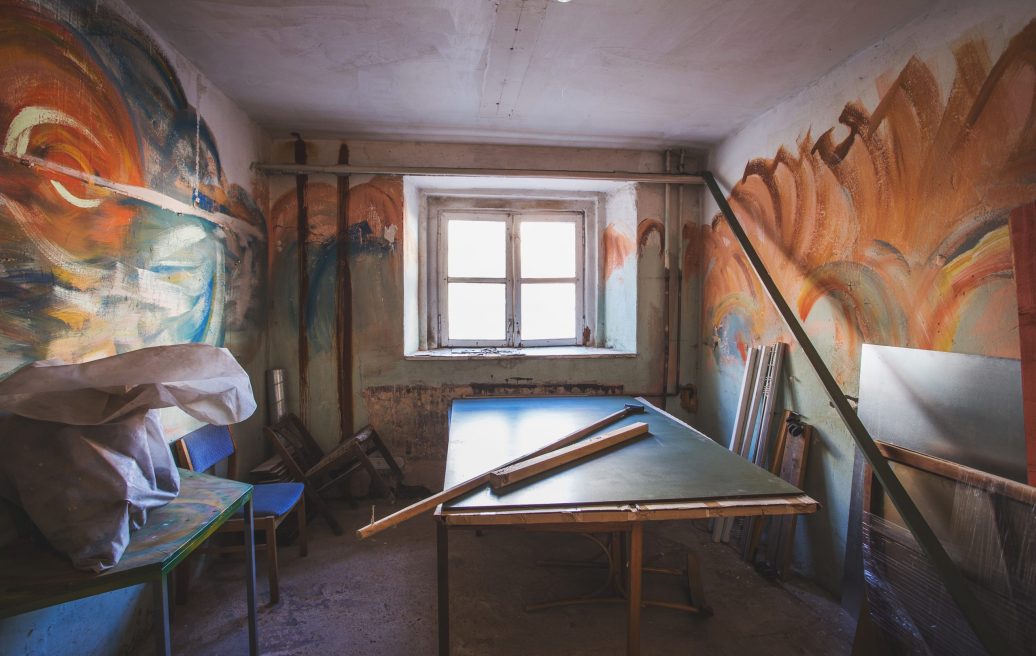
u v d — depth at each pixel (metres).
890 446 1.72
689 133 2.91
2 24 1.22
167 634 1.10
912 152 1.70
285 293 2.98
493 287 3.55
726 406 2.93
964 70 1.52
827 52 1.94
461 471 1.66
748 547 2.35
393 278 3.06
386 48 1.94
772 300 2.35
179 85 2.00
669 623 1.90
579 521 1.34
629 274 3.30
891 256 1.79
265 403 2.86
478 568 2.29
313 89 2.32
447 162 3.07
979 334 1.47
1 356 1.23
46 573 1.05
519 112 2.59
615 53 1.96
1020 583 1.27
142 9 1.70
